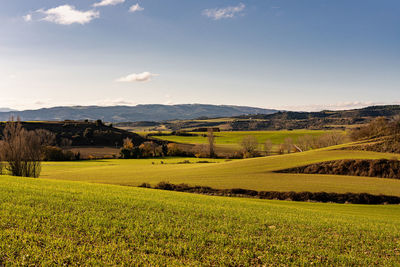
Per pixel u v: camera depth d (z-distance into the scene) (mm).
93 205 18453
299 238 15141
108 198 21359
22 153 44844
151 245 12430
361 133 89625
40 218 14391
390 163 53719
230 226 16469
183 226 15586
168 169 68000
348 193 42062
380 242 15391
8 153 44656
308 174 54719
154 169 69062
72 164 86562
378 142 70250
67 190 23891
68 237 12344
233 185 47594
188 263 10844
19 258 10023
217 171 60062
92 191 25250
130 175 59062
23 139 45438
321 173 55344
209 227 15859
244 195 43875
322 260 12250
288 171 56719
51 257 10148
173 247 12180
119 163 91875
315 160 60531
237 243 13602
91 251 10961
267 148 123000
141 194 27156
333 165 56344
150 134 194625
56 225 13664
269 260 11758
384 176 52094
